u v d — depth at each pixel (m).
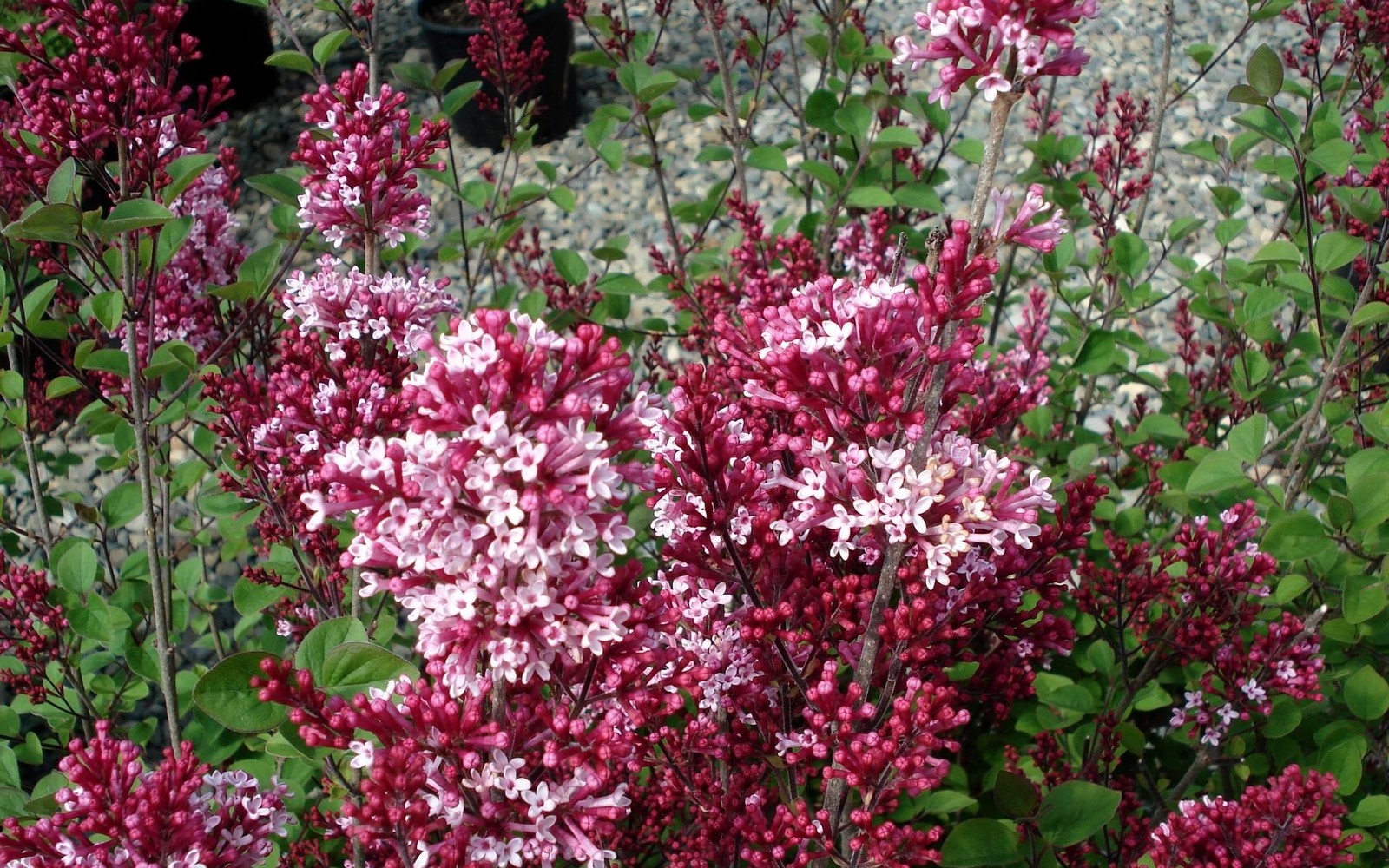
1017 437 5.14
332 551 3.35
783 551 2.39
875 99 4.32
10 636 3.92
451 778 1.85
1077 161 7.79
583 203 9.18
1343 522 2.95
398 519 1.69
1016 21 1.82
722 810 2.50
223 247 3.88
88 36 2.94
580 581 1.76
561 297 5.03
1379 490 2.87
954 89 1.94
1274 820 2.47
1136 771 3.90
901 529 1.99
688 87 10.45
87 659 4.27
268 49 10.27
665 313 7.84
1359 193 3.87
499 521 1.65
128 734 4.16
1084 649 3.95
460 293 7.96
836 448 2.47
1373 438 3.75
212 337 3.95
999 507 2.05
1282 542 2.95
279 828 2.10
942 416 2.28
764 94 9.93
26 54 2.99
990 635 3.15
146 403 3.61
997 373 4.31
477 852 1.78
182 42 3.18
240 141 9.88
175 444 6.89
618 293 4.62
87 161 3.10
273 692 1.86
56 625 3.64
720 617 2.40
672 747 2.48
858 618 2.39
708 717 2.48
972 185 8.93
